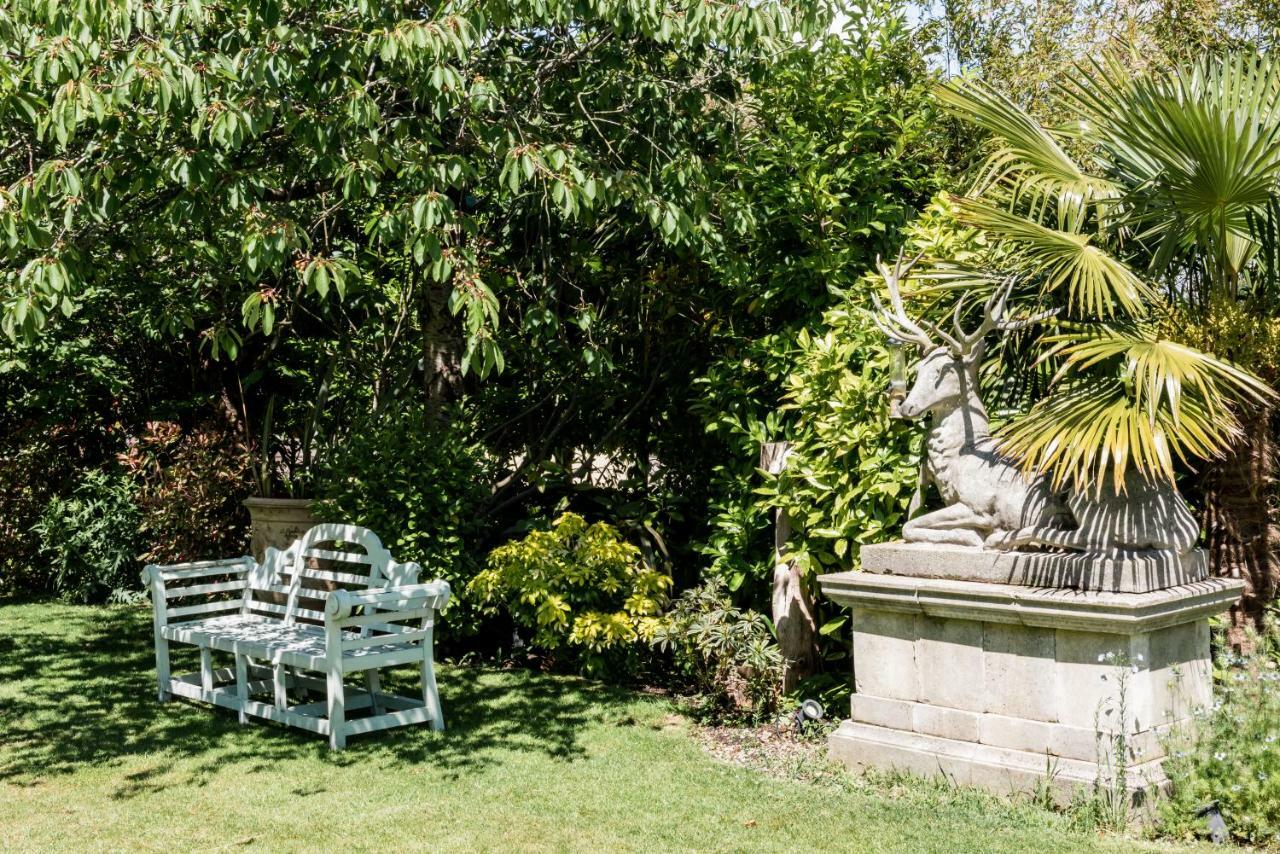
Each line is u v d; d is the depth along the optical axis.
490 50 6.89
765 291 7.13
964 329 5.65
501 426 8.62
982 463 4.78
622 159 7.25
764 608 6.51
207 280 8.10
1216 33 9.38
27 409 10.58
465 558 7.50
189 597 9.66
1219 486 5.54
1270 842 4.04
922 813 4.39
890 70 8.02
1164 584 4.44
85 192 5.82
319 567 7.57
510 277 8.13
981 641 4.69
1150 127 4.94
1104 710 4.35
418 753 5.37
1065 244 4.97
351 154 6.00
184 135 5.98
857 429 5.64
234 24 5.85
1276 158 4.91
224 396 10.27
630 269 8.09
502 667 7.39
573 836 4.23
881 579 4.94
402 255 8.61
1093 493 4.46
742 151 7.48
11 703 6.34
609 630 6.32
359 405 9.83
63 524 9.99
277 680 5.75
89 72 5.23
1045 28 10.68
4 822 4.41
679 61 7.11
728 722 5.87
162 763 5.21
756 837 4.19
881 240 6.99
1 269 6.37
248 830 4.32
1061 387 5.17
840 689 5.77
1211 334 5.02
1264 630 5.35
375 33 5.47
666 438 8.17
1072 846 4.00
